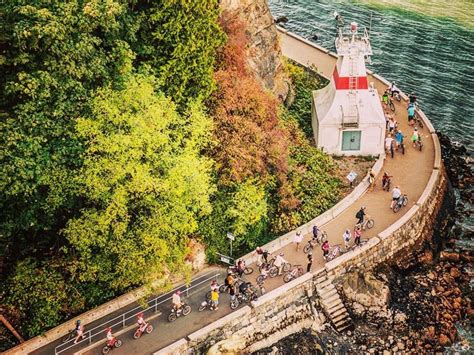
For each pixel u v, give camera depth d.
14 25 45.97
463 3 101.31
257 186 58.09
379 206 62.19
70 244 51.72
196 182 51.44
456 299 57.66
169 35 53.56
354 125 66.19
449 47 91.69
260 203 57.03
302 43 83.38
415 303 56.62
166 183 49.88
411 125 72.12
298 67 76.75
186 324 51.12
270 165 59.88
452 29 95.00
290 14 98.81
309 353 52.22
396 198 61.03
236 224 56.28
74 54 47.25
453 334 55.06
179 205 50.97
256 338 52.66
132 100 49.47
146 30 53.72
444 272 60.41
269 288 53.81
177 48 53.88
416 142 68.88
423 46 91.75
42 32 45.44
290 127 67.38
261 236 58.47
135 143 48.88
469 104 82.38
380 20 96.94
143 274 49.91
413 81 85.81
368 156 68.00
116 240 49.47
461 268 61.47
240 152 56.34
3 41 46.16
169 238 50.88
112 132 48.62
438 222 64.94
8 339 48.84
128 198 49.72
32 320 49.44
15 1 47.25
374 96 68.00
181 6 53.19
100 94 48.47
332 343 53.22
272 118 60.78
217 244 56.38
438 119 80.06
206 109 56.44
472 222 67.00
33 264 50.03
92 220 48.50
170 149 51.19
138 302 51.50
